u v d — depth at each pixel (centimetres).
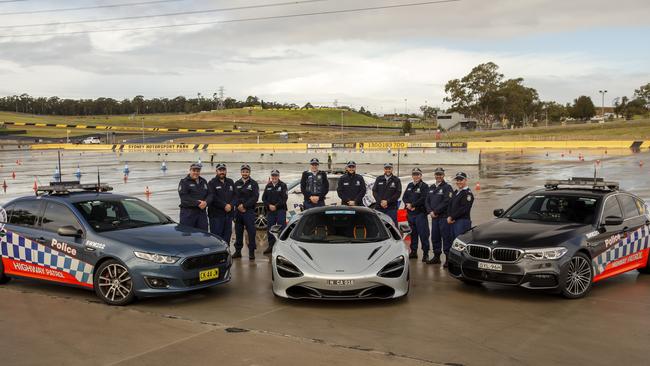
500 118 11862
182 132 13025
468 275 801
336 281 715
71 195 865
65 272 798
